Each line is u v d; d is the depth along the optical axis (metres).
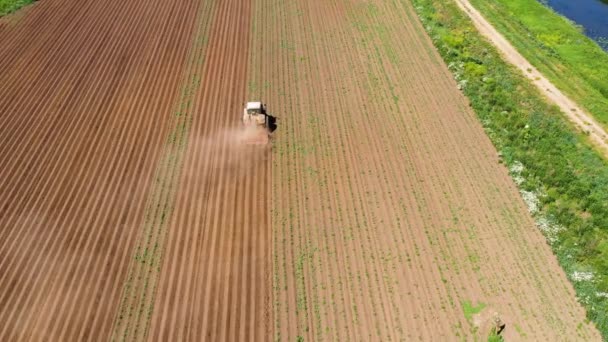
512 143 29.14
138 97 32.09
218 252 23.06
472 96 32.38
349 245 23.41
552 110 31.66
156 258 22.75
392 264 22.62
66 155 27.89
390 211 25.06
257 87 32.94
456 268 22.52
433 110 31.38
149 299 21.14
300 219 24.59
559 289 21.88
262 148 28.41
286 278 21.98
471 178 26.98
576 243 23.83
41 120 30.16
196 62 35.28
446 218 24.78
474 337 19.95
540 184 26.89
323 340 19.75
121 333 19.91
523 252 23.36
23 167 27.09
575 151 28.83
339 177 26.80
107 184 26.25
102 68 34.53
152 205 25.20
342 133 29.52
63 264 22.41
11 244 23.23
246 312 20.70
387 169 27.33
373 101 31.94
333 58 35.72
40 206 25.02
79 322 20.25
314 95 32.34
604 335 20.14
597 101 33.03
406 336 19.89
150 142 28.83
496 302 21.25
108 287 21.55
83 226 24.11
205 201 25.44
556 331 20.30
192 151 28.25
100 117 30.50
